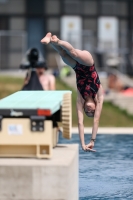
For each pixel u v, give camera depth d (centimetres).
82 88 1909
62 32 7369
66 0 7369
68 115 1792
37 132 1597
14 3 7262
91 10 7425
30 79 2809
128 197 1961
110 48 6675
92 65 1917
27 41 7288
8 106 1650
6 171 1522
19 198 1523
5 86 5453
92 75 1906
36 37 7331
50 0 7356
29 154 1636
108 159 2669
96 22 7456
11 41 6431
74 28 7388
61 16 7356
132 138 3303
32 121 1588
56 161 1573
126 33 6725
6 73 6156
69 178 1551
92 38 6675
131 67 6625
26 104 1703
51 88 2934
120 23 7538
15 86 5491
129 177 2286
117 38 6756
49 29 7344
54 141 1897
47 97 1919
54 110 1672
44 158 1620
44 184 1516
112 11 7456
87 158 2702
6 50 6419
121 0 7525
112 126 4475
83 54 1884
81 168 2466
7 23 7269
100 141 3184
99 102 1898
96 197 1956
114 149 2939
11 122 1599
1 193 1527
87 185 2147
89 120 4391
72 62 1936
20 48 6431
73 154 1719
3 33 6444
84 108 1916
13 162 1556
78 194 1917
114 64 6512
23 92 2130
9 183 1523
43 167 1516
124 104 5006
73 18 7394
